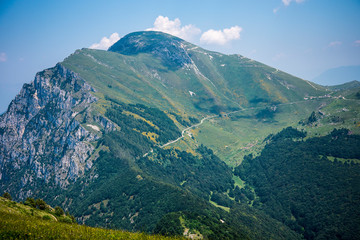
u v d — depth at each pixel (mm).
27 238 51094
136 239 61469
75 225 66812
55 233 54500
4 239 49062
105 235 58906
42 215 83562
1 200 79375
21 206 81875
